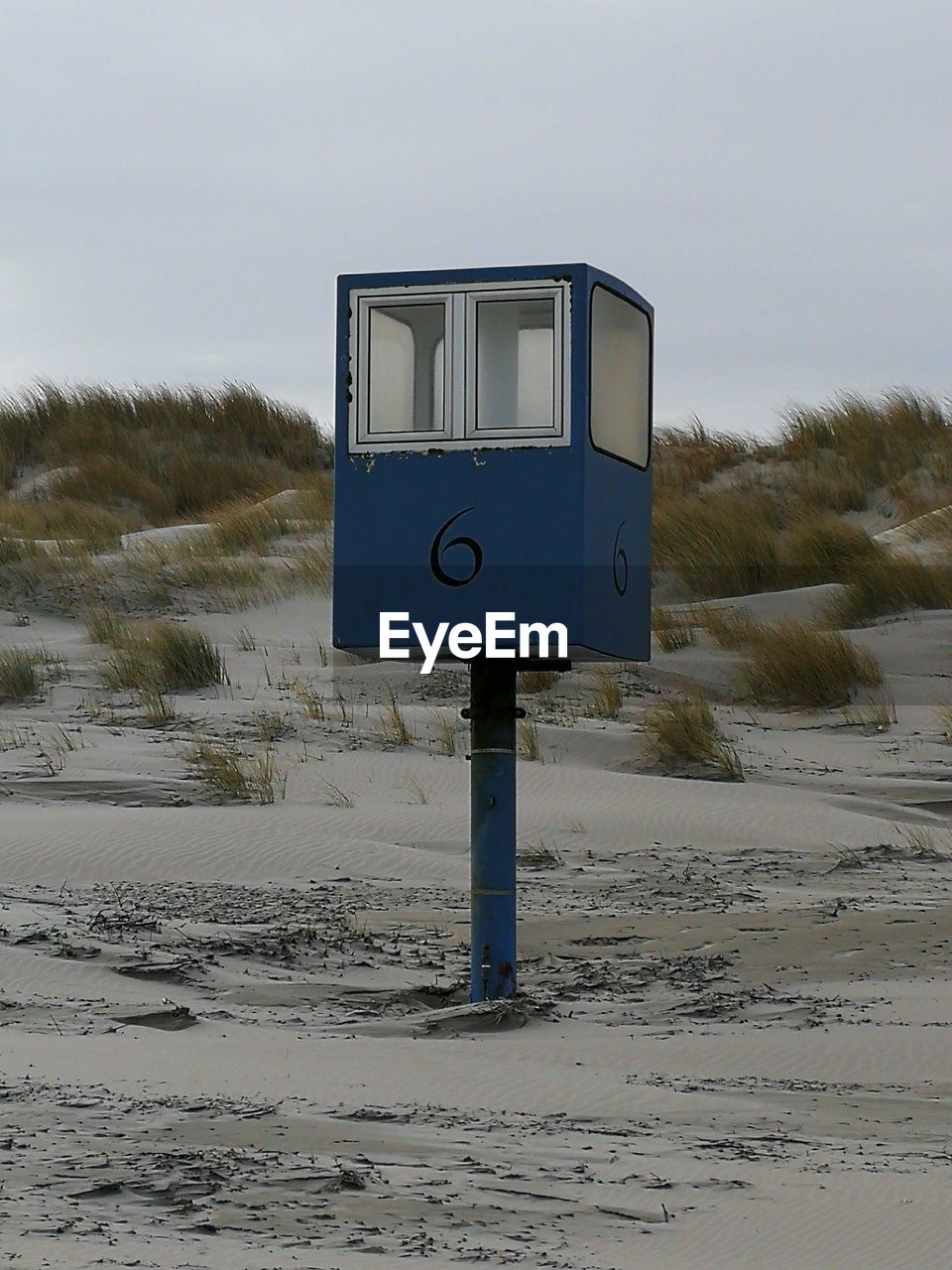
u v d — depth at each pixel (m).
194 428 45.59
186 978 10.91
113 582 30.14
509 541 10.84
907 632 26.84
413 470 10.97
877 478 37.88
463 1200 6.19
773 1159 6.94
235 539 33.62
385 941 12.42
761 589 31.06
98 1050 8.77
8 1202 5.91
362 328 11.06
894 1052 9.03
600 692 23.39
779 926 12.92
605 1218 6.05
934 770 20.52
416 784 18.53
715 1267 5.54
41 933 11.82
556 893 14.37
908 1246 5.80
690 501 35.16
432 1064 8.73
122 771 18.52
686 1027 9.84
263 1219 5.81
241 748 19.69
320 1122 7.30
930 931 12.66
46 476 42.09
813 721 23.16
